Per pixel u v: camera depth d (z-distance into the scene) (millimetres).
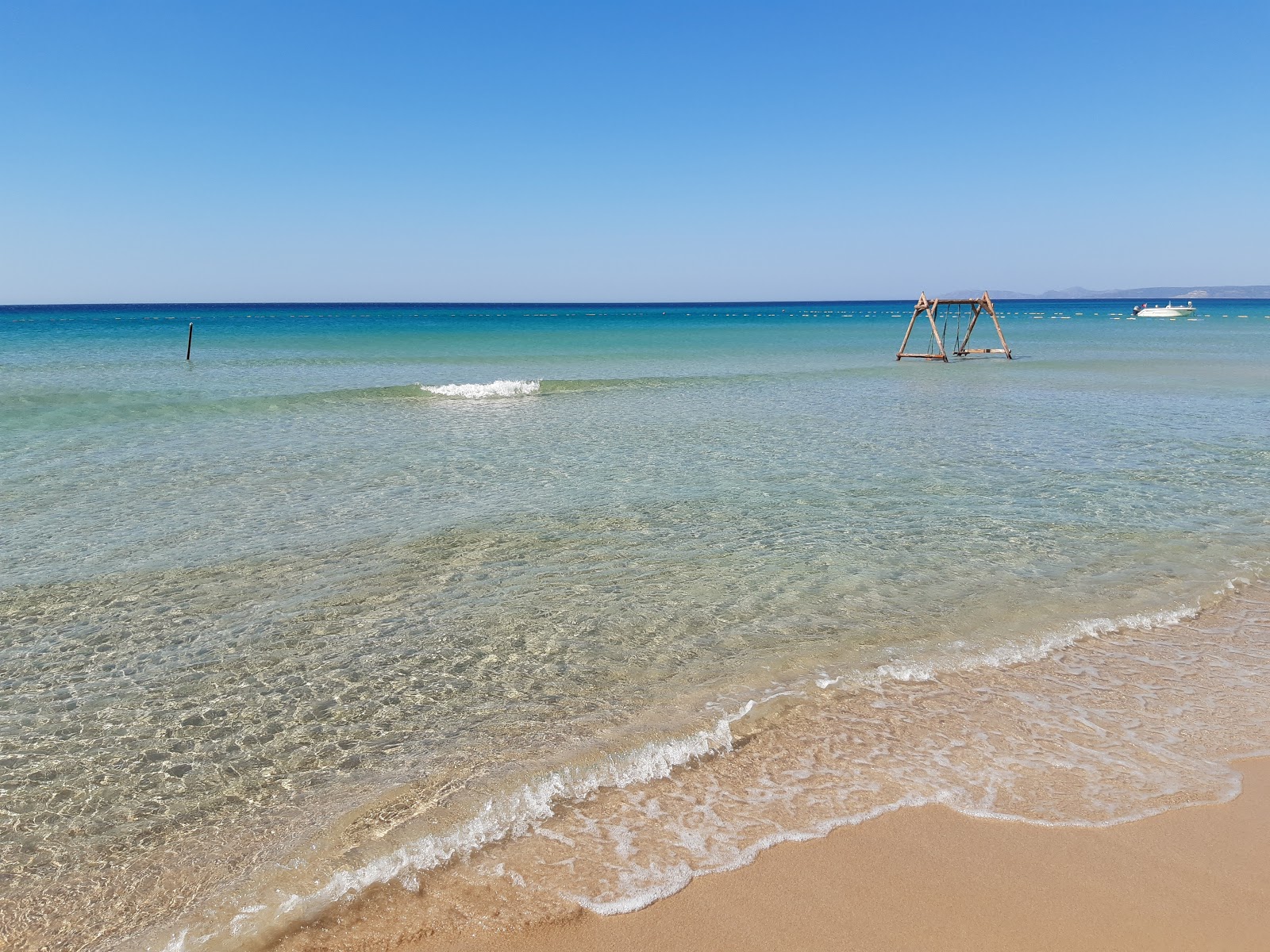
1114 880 3936
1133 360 37094
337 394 22609
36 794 4605
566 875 3938
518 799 4551
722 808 4488
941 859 4070
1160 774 4836
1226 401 22312
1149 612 7406
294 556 8828
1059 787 4699
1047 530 9992
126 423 17516
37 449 14477
